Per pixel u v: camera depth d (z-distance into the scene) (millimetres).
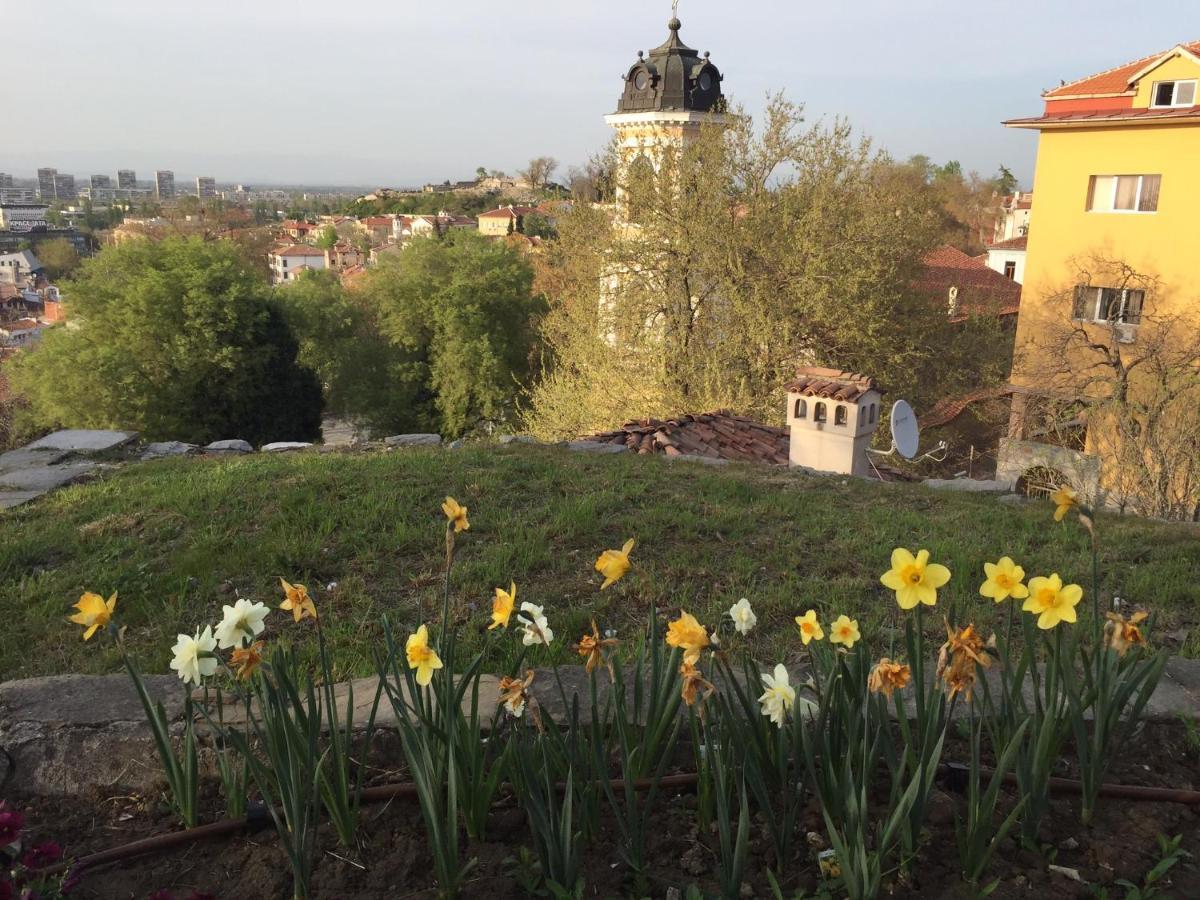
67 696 2951
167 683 3051
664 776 2510
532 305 35719
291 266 106562
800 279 19469
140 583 4660
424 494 6113
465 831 2369
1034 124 19156
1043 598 2125
